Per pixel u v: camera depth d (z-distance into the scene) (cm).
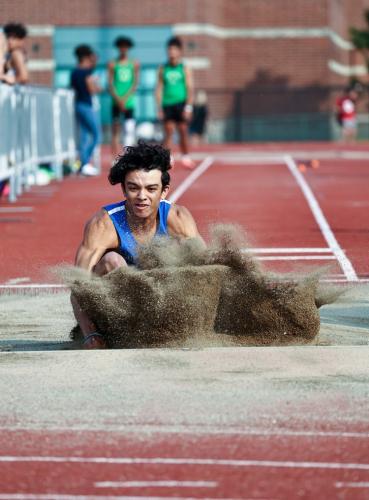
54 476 845
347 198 3653
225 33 9562
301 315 1364
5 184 3659
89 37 8981
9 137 3478
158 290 1320
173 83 5006
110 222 1370
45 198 3691
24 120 3825
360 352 1238
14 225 2908
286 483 827
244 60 9594
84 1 8925
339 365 1179
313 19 9538
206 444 922
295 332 1375
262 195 3744
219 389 1085
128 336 1345
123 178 1343
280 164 5706
